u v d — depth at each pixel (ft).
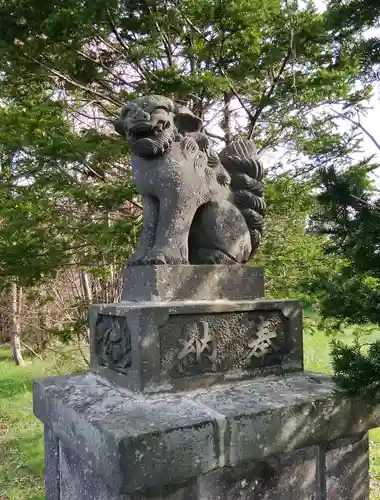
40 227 10.87
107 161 11.69
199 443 4.14
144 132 5.62
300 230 13.34
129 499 4.06
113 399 4.81
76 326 12.69
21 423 15.74
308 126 11.64
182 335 5.06
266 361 5.66
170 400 4.71
